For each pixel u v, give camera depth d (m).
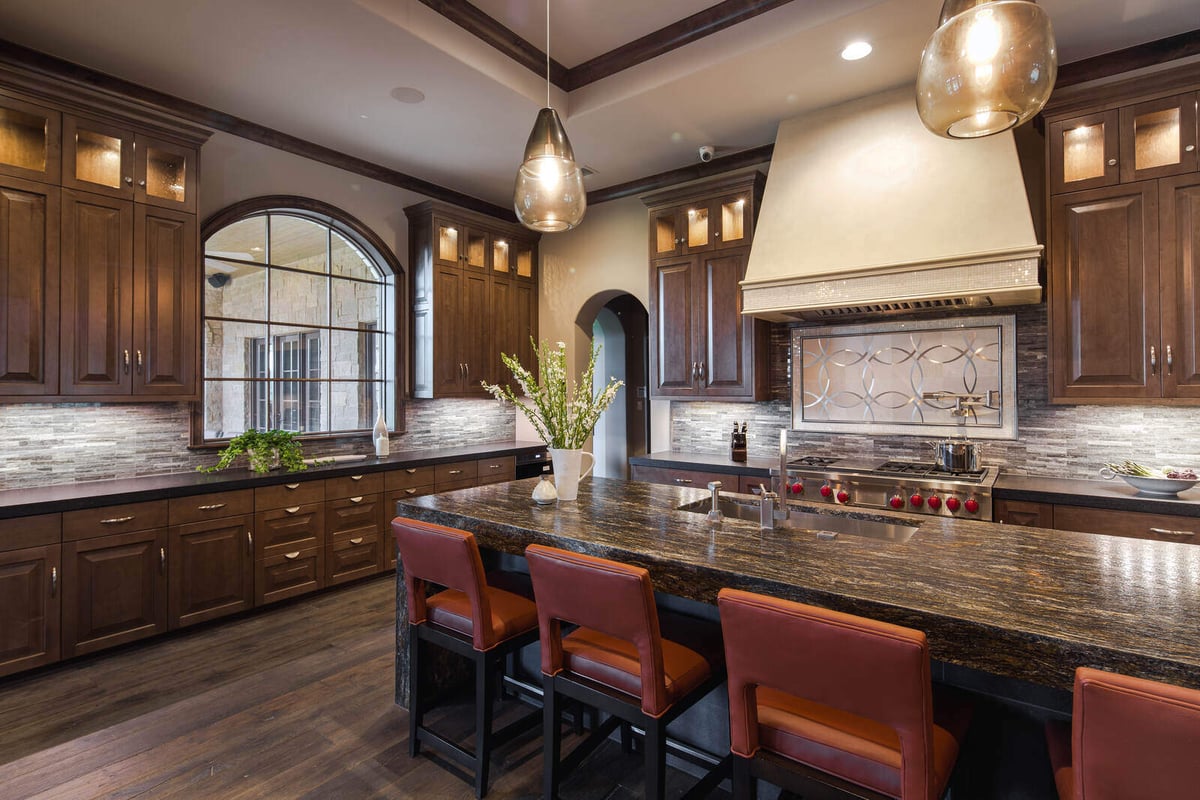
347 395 4.90
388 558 4.48
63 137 3.14
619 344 7.78
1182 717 0.95
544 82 3.80
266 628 3.57
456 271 5.18
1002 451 3.79
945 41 1.58
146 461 3.76
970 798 1.70
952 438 3.94
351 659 3.16
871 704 1.24
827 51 3.21
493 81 3.50
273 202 4.26
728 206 4.53
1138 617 1.36
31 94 3.03
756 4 3.16
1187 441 3.28
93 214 3.24
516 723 2.22
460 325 5.20
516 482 3.24
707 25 3.33
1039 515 3.12
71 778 2.18
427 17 3.12
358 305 4.97
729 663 1.43
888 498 3.50
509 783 2.15
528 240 5.88
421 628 2.27
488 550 2.84
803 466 3.97
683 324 4.71
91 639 3.08
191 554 3.45
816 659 1.28
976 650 1.34
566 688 1.86
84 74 3.32
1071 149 3.24
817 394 4.47
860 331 4.28
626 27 3.43
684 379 4.71
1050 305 3.27
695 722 2.20
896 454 4.18
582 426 2.70
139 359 3.40
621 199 5.51
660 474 4.55
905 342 4.11
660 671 1.66
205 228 3.88
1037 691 1.61
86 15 2.87
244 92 3.63
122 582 3.19
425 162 4.75
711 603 1.73
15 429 3.30
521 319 5.79
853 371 4.31
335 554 4.15
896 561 1.79
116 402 3.33
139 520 3.25
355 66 3.34
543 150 2.43
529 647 2.74
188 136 3.59
